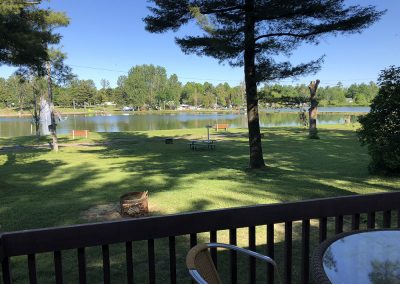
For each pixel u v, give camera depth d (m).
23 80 15.95
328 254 1.86
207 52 11.84
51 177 12.05
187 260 1.59
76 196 8.89
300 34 11.51
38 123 30.34
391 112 10.29
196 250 1.72
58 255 2.09
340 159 15.04
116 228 2.15
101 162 15.91
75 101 110.69
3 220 6.82
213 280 1.71
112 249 5.03
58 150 21.41
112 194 9.02
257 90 12.74
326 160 14.80
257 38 11.54
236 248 1.96
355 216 2.71
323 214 2.62
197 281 1.45
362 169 12.19
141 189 9.55
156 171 12.91
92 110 108.56
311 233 5.46
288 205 2.53
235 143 23.91
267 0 11.00
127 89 117.88
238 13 11.55
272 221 2.50
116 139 28.38
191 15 11.65
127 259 2.23
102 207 7.73
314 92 25.39
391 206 2.77
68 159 17.19
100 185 10.34
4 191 9.65
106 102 128.38
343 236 2.09
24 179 11.71
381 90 10.45
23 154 19.62
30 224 6.57
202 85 139.12
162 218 2.23
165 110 116.88
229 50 10.91
